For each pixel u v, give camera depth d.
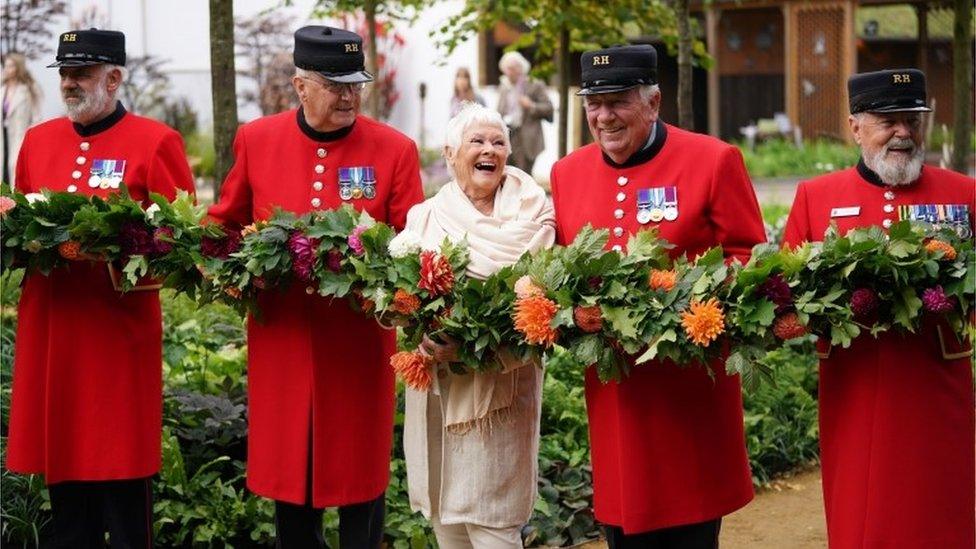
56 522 6.73
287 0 14.29
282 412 6.21
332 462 6.18
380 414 6.28
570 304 5.31
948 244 5.37
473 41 26.45
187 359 8.40
